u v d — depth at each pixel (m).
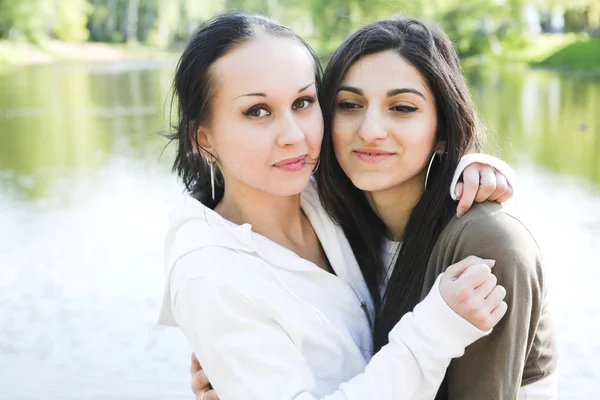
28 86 29.88
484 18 37.56
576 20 47.28
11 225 9.27
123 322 6.20
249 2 41.94
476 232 1.93
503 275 1.87
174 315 2.12
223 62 2.06
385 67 2.12
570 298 6.23
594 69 33.09
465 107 2.17
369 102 2.13
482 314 1.79
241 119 2.06
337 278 2.22
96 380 5.25
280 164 2.07
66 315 6.36
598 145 13.67
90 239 8.51
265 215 2.25
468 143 2.20
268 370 1.96
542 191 10.04
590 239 7.71
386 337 2.21
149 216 9.48
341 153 2.21
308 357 2.07
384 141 2.12
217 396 2.22
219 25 2.10
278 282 2.10
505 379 1.88
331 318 2.17
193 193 2.38
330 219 2.34
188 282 2.03
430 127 2.15
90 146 15.57
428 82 2.12
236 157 2.09
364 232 2.38
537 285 1.92
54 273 7.39
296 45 2.09
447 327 1.81
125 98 25.12
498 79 28.55
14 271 7.48
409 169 2.15
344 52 2.17
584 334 5.60
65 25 57.75
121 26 63.50
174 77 2.26
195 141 2.19
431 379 1.84
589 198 9.55
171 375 5.29
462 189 2.03
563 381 4.97
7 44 50.44
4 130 18.31
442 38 2.21
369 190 2.19
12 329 6.12
